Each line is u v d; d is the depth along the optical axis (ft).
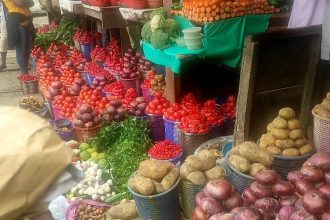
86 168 12.85
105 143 13.91
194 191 9.78
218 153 11.77
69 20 33.42
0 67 30.71
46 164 3.71
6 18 25.71
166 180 9.62
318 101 13.28
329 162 8.30
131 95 16.88
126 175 11.91
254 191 8.73
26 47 26.68
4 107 4.19
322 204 7.21
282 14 14.15
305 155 10.21
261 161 9.71
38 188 3.67
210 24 12.02
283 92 11.94
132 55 20.93
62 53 27.07
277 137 10.46
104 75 20.35
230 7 11.96
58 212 9.98
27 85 23.40
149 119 14.82
